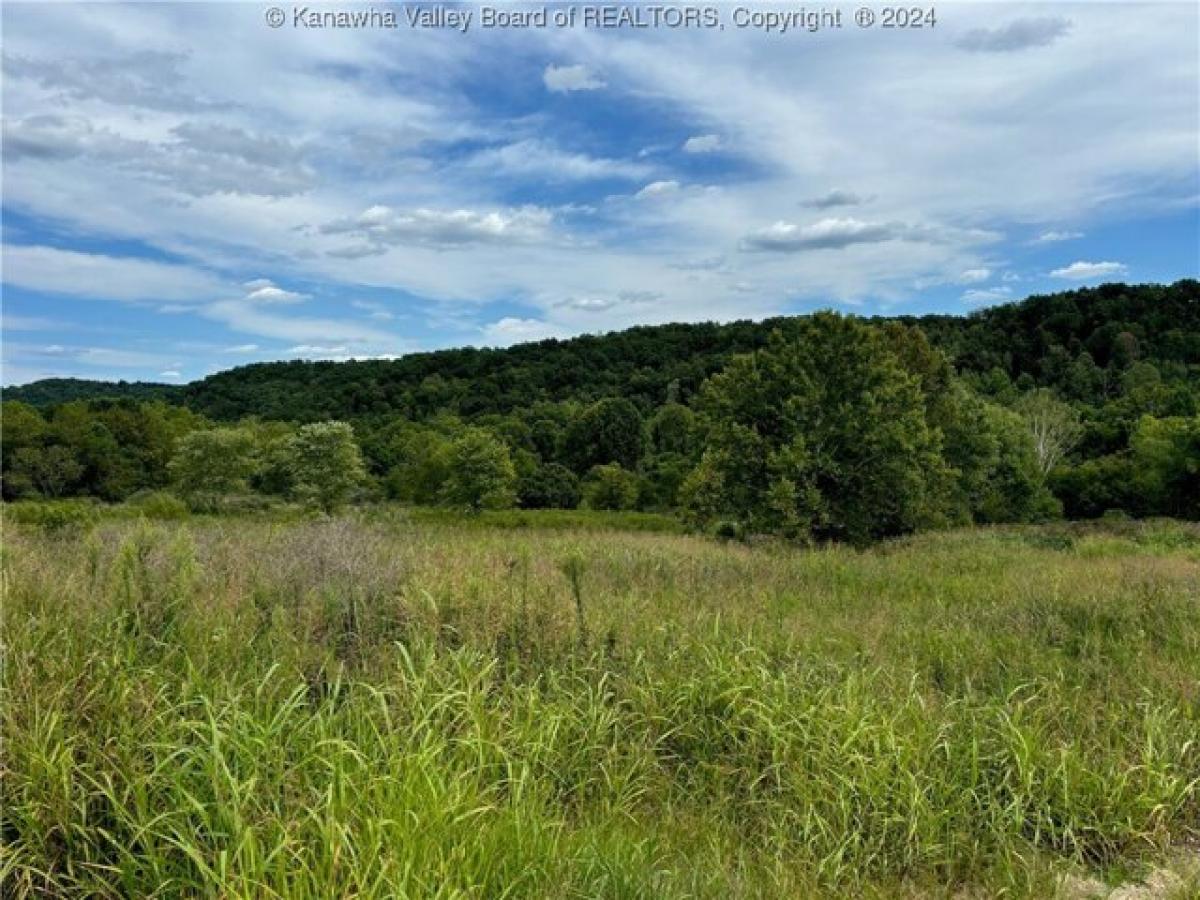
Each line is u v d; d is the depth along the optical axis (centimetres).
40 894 308
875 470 2077
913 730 507
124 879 296
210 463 4716
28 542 791
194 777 338
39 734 342
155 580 556
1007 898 396
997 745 517
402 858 295
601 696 535
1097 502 4369
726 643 632
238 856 279
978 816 454
